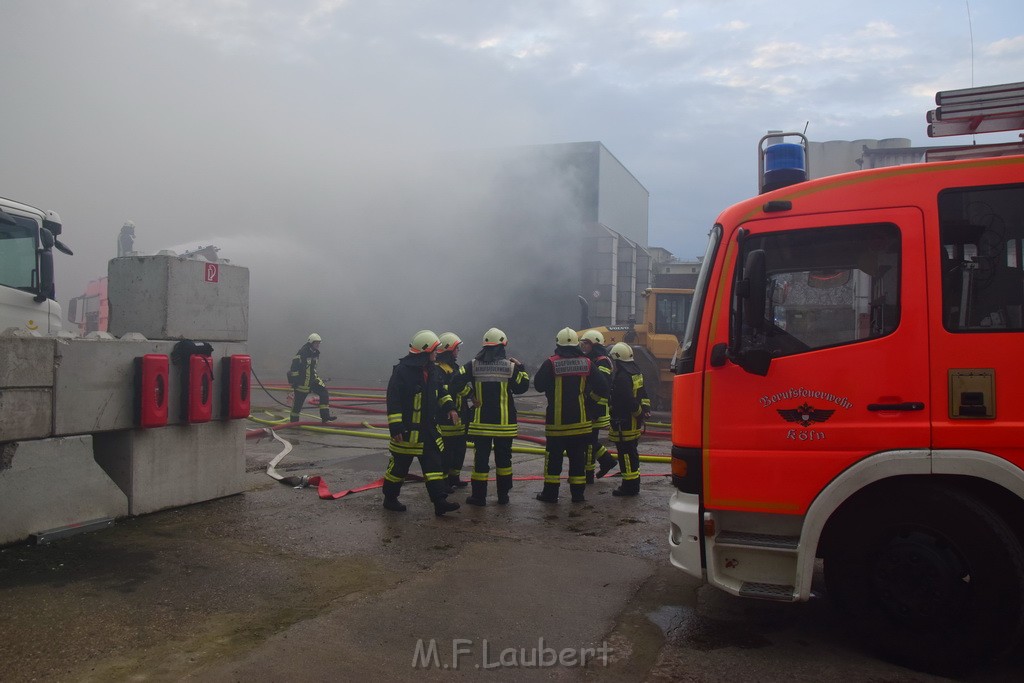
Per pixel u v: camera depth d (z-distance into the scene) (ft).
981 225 10.57
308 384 38.55
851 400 10.68
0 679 9.55
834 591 10.97
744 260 11.55
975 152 12.12
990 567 9.86
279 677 9.79
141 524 17.20
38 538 15.20
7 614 11.70
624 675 10.11
